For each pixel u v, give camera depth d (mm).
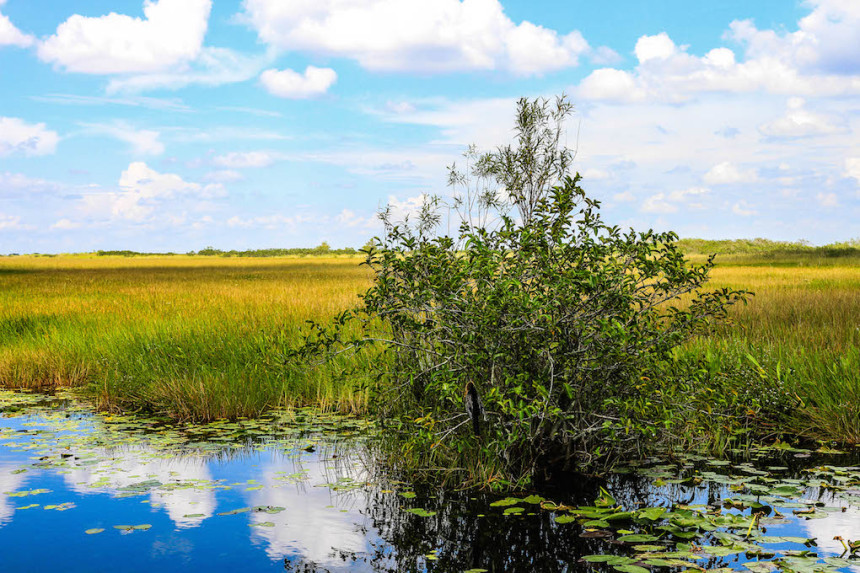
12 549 3703
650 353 5324
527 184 6824
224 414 7465
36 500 4555
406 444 5320
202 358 9281
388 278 5699
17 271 43719
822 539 3773
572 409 5324
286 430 6746
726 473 5172
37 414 7676
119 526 4070
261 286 22953
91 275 36375
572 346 5258
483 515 4316
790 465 5391
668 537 3902
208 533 3975
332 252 104688
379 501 4594
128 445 6184
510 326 4973
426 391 5387
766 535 3838
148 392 8195
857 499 4477
